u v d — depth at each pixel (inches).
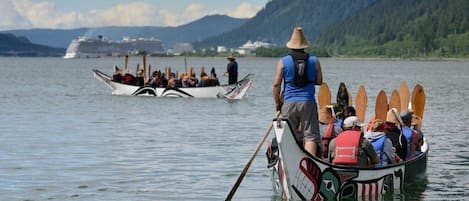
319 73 700.7
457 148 1107.3
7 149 1072.2
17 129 1331.2
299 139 707.4
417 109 1030.4
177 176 866.1
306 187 686.5
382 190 753.6
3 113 1664.6
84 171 896.9
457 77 4485.7
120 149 1077.1
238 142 1165.1
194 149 1080.8
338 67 7637.8
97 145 1119.0
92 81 3565.5
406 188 799.7
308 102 695.7
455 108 1876.2
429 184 823.7
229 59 2107.5
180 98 2140.7
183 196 763.4
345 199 717.3
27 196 761.0
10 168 913.5
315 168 688.4
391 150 780.6
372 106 1889.8
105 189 795.4
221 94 2126.0
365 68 7190.0
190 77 2183.8
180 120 1518.2
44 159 982.4
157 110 1753.2
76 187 805.2
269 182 830.5
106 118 1550.2
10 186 807.7
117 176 864.9
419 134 893.8
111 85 2305.6
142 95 2237.9
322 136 759.7
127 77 2289.6
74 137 1217.4
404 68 7175.2
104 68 6825.8
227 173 886.4
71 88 2829.7
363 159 729.0
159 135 1254.3
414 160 816.9
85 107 1836.9
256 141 1178.0
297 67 692.1
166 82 2226.9
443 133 1306.6
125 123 1451.8
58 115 1617.9
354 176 718.5
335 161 726.5
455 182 836.0
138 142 1158.3
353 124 746.8
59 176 864.3
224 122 1482.5
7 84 3181.6
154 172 891.4
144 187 806.5
